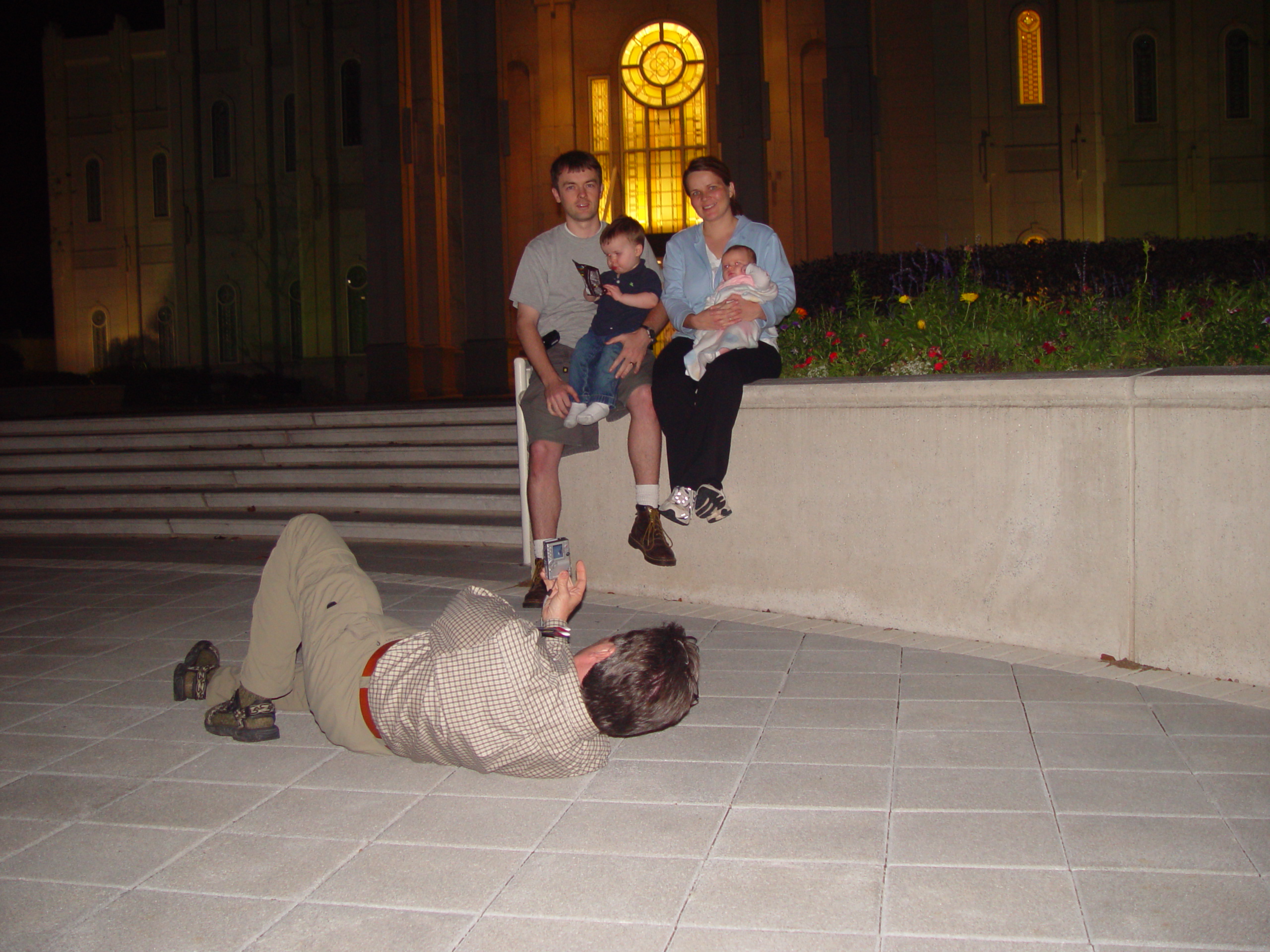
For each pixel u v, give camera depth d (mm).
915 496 5223
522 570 7348
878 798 3213
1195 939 2348
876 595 5395
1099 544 4633
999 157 24781
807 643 5141
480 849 2951
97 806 3344
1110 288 10750
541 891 2684
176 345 34000
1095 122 24516
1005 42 24781
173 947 2449
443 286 25703
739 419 5832
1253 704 3982
